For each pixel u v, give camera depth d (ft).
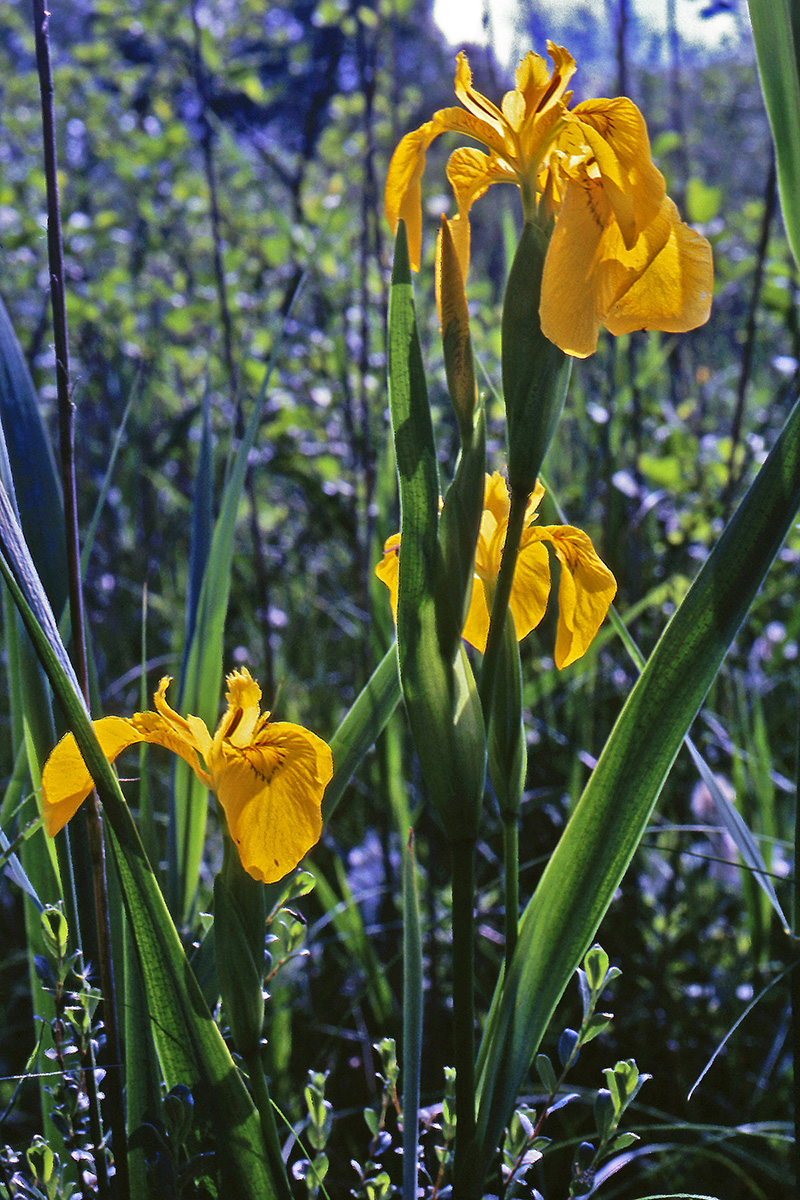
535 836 5.82
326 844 5.29
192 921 3.99
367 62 6.13
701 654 3.48
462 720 3.36
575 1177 3.48
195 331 9.93
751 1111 4.42
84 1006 3.51
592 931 3.47
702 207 7.50
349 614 7.30
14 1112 4.36
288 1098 4.28
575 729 5.96
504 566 3.40
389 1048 3.66
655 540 7.23
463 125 3.41
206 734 3.35
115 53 12.36
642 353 8.18
